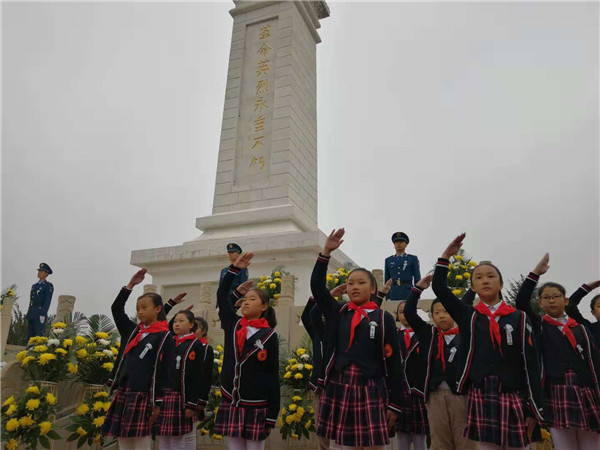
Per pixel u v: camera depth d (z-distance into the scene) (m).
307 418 6.93
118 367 5.70
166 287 15.28
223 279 5.09
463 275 9.89
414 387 5.62
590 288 5.73
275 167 16.91
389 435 3.91
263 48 19.08
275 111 17.75
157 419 5.64
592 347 5.12
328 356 4.09
